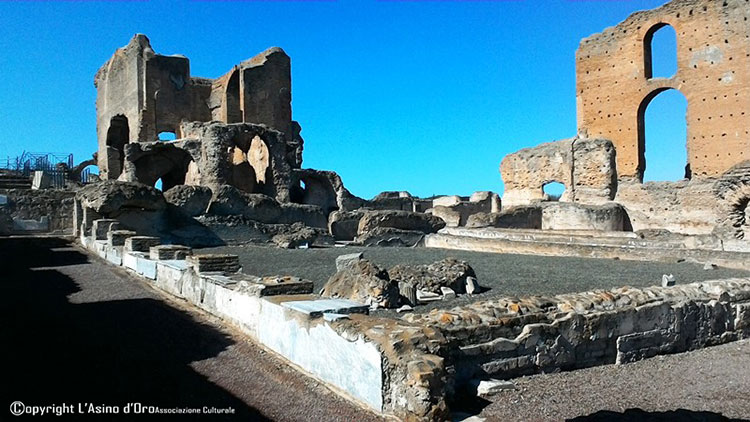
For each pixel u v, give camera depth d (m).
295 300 6.98
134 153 32.34
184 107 42.53
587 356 6.84
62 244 19.89
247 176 37.69
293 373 6.08
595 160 33.19
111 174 43.59
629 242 21.66
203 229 22.86
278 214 26.61
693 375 6.61
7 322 8.17
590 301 7.16
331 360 5.72
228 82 43.47
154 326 8.08
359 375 5.27
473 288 11.49
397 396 4.91
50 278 12.53
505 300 6.92
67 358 6.48
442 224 29.55
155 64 40.91
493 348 6.06
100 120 47.69
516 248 22.52
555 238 24.11
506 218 29.97
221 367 6.29
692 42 33.66
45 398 5.21
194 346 7.10
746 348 7.98
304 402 5.26
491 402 5.42
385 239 26.66
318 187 36.06
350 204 35.41
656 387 6.11
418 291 11.17
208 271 9.73
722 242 19.44
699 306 8.06
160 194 21.33
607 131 37.44
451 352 5.74
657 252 19.02
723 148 32.38
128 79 41.69
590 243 22.81
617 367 6.91
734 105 31.94
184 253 12.48
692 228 30.02
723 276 14.34
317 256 19.12
